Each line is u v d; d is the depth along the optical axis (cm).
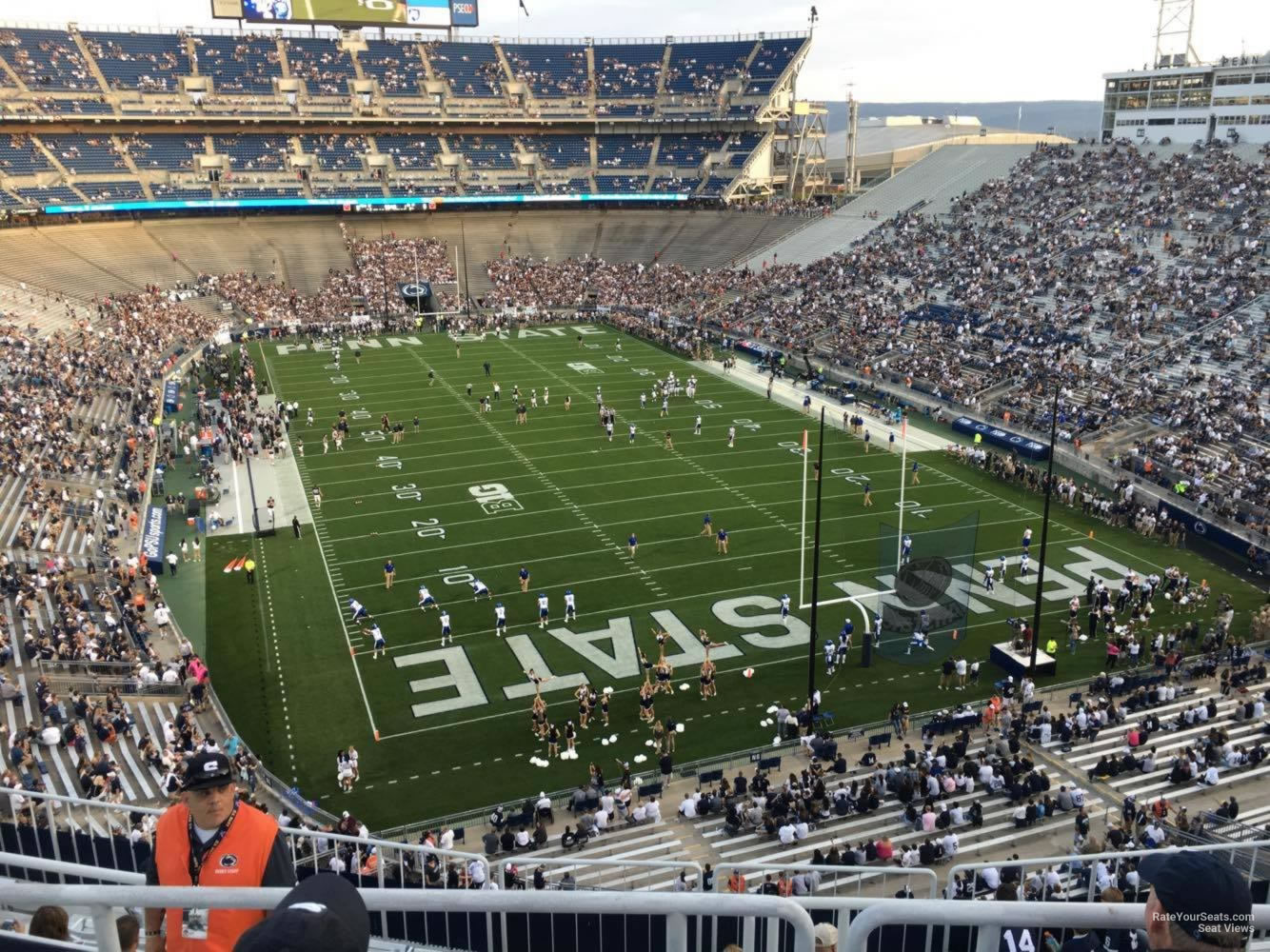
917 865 1895
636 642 2888
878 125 14612
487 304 8119
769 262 8156
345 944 258
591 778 2192
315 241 8575
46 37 8262
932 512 3897
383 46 9594
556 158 9650
